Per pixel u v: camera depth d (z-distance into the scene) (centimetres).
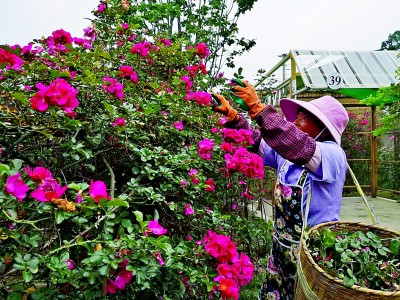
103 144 151
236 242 255
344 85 611
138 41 253
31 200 105
